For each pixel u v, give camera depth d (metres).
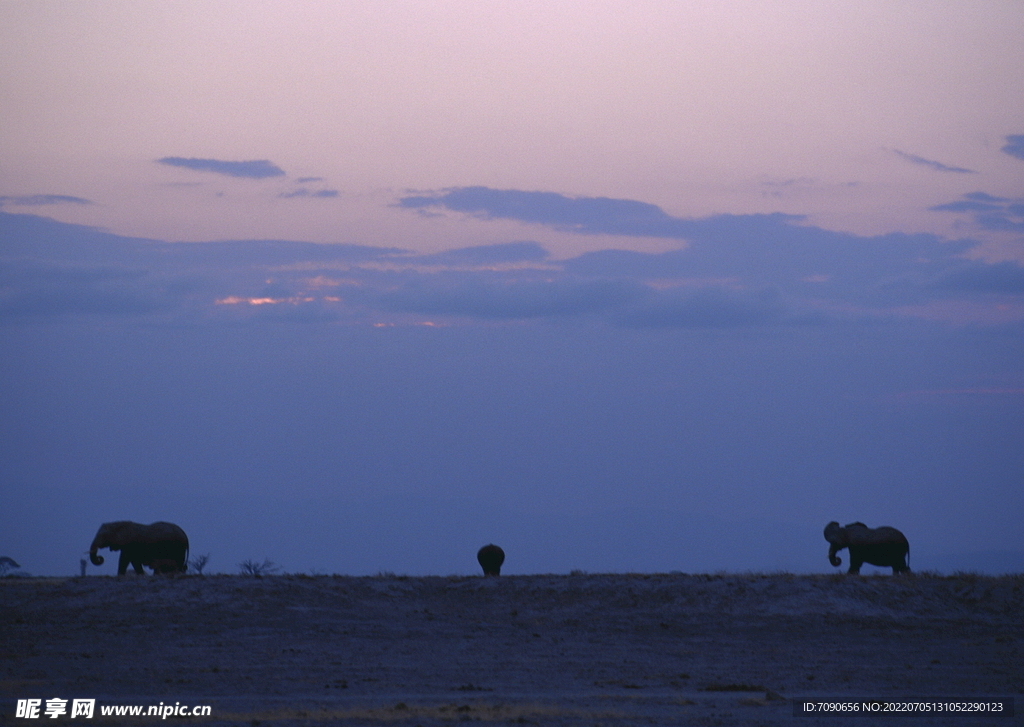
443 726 77.00
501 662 118.88
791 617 147.38
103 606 146.50
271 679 105.00
